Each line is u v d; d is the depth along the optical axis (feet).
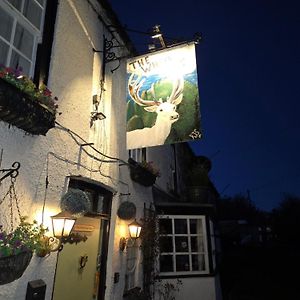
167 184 34.04
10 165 9.45
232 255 87.30
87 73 15.51
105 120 16.89
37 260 10.50
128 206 16.88
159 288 23.47
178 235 26.13
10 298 9.14
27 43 11.91
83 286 14.19
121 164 18.24
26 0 12.05
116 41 20.01
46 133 11.54
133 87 16.74
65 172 12.57
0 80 8.25
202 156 51.03
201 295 24.57
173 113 15.39
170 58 16.60
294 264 64.39
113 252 16.30
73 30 14.74
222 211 130.62
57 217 10.53
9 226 9.19
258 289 38.27
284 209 100.99
